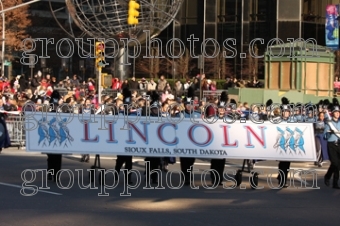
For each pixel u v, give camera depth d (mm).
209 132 15992
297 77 35250
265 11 54375
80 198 14445
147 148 15852
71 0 38281
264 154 16016
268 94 33906
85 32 38875
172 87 42812
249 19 54812
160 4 37656
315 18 54344
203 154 15953
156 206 13672
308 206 14086
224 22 55844
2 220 11859
